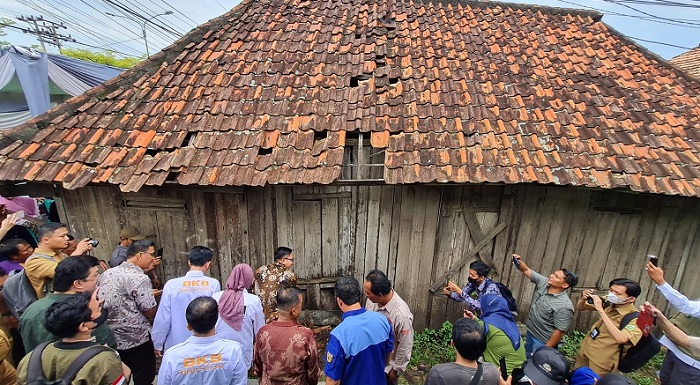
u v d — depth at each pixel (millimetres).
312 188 4512
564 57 5762
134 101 4688
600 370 3350
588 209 4621
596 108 4820
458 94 4875
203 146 4152
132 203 4500
